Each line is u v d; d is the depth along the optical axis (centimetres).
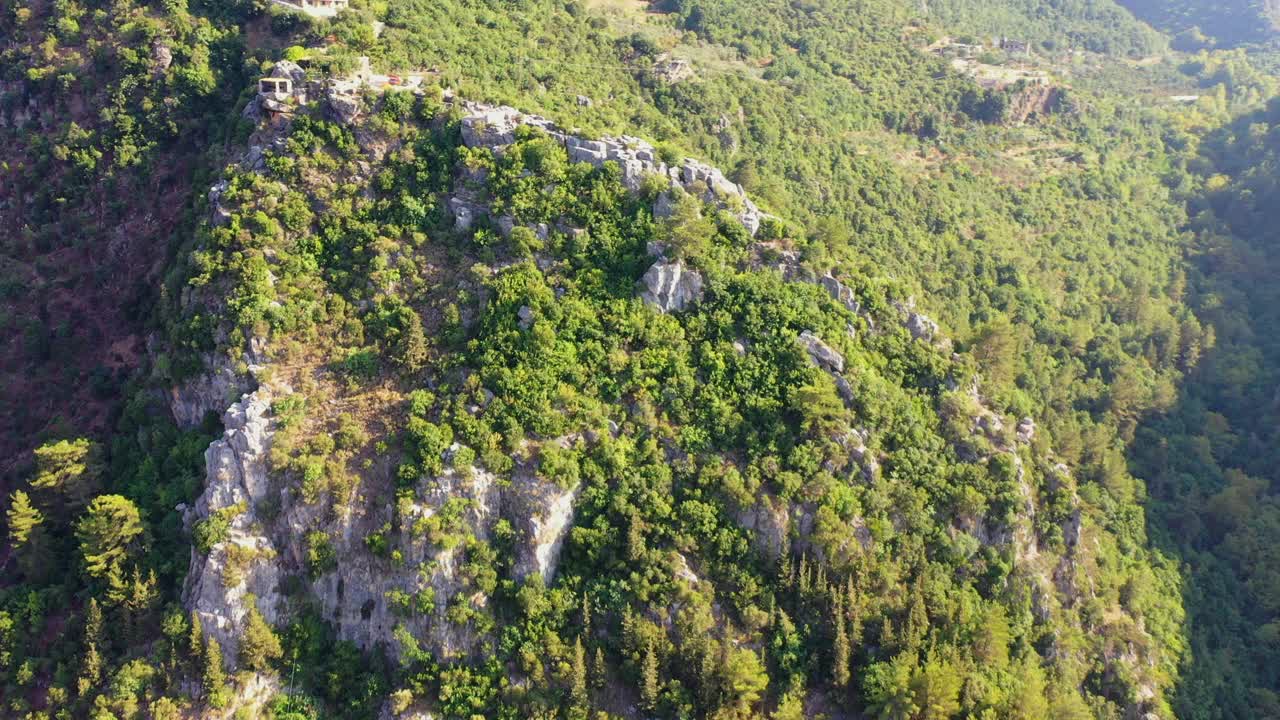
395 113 12850
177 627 9781
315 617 10262
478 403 10838
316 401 10906
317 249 12081
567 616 10294
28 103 15050
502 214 12238
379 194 12525
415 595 10038
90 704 9650
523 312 11431
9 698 9962
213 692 9588
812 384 11556
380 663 10112
